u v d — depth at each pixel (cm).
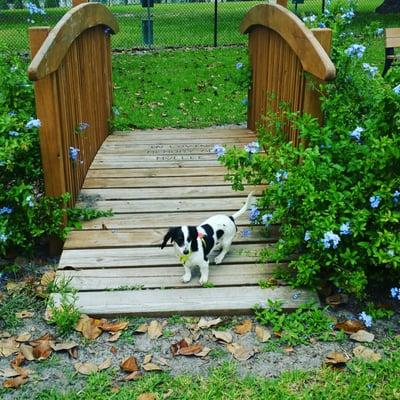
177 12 1784
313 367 271
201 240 320
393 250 298
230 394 252
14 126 357
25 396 252
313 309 311
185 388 256
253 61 600
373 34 417
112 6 1850
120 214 414
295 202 328
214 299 316
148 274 339
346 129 338
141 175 486
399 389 255
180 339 291
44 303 321
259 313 307
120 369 269
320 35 365
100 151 552
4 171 367
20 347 283
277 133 411
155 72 973
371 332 300
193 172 493
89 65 501
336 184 325
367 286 340
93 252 362
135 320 305
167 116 730
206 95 830
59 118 372
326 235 296
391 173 315
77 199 437
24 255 374
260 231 388
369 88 348
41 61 326
